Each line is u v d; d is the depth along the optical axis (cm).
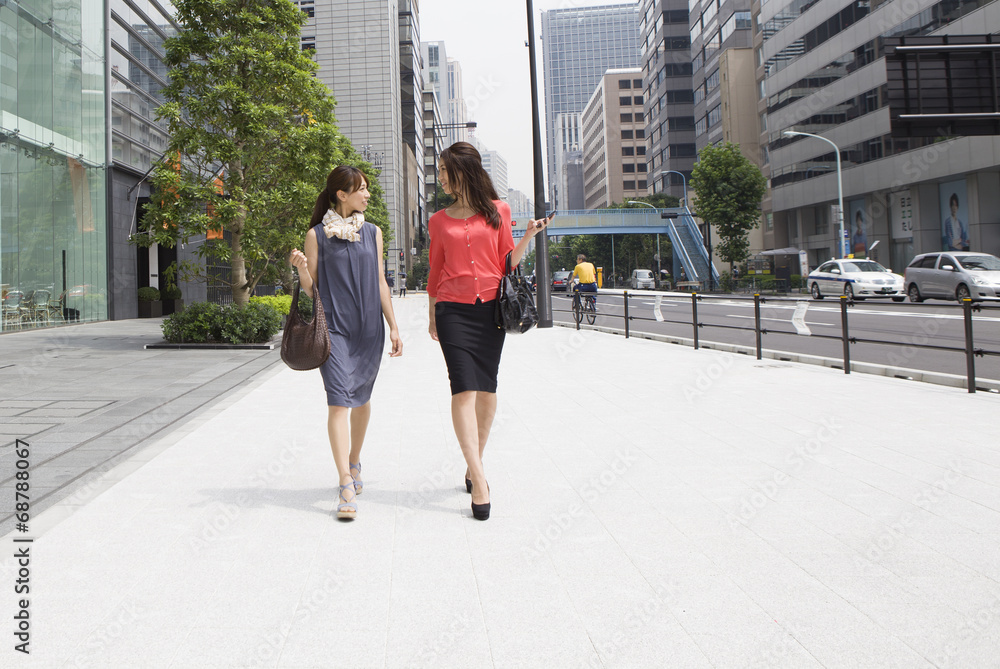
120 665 210
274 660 212
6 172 1688
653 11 8594
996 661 206
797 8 4581
